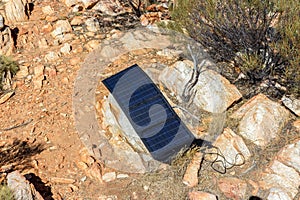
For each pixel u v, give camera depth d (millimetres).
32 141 6262
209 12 6957
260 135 6176
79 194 5680
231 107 6551
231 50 7062
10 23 8031
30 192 5340
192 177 5773
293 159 5922
